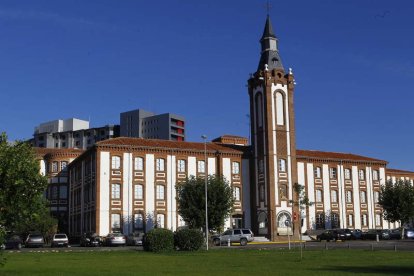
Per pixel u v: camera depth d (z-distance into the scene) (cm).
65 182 8781
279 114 7688
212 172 7538
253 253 4194
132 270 2642
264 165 7538
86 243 6244
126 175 6975
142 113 19300
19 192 1967
